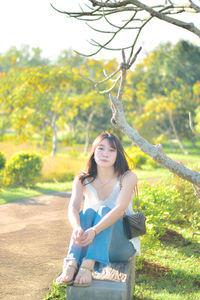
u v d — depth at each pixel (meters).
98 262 2.93
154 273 4.42
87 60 25.12
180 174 3.31
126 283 2.73
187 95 41.09
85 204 3.24
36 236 6.44
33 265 4.83
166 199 6.59
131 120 36.69
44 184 13.68
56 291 3.89
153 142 39.31
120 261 3.17
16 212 8.65
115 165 3.18
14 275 4.43
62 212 8.77
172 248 5.37
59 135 43.06
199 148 46.81
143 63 43.75
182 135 44.19
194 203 7.09
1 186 12.58
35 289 3.99
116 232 3.07
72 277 2.65
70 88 25.89
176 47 39.94
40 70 24.64
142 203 5.88
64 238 6.33
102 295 2.57
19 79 25.19
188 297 3.62
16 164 13.28
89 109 30.98
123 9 4.19
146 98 41.31
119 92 3.56
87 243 2.70
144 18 4.17
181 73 42.16
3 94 25.59
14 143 26.88
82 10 4.17
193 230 6.16
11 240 6.13
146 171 20.17
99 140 3.18
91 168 3.26
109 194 3.18
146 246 4.79
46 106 24.70
